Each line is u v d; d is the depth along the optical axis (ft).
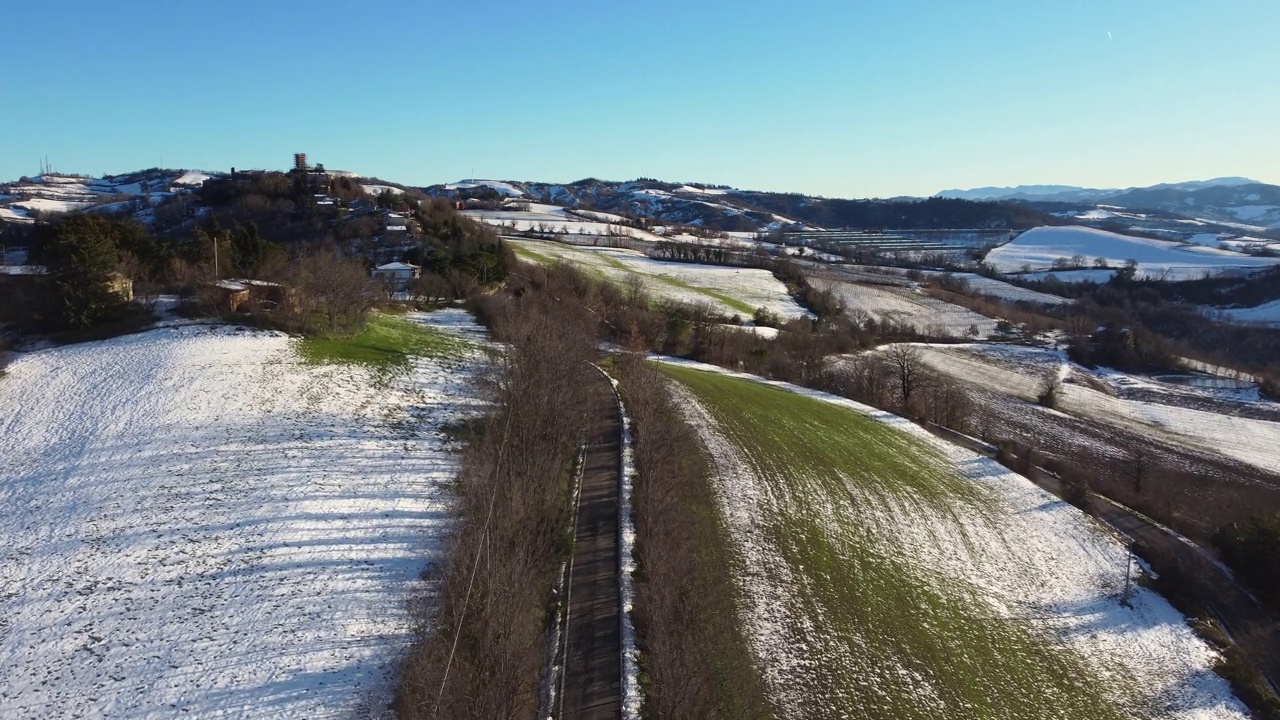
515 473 120.26
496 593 88.94
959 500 166.50
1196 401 294.46
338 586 99.60
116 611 90.58
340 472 129.59
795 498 149.38
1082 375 318.24
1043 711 104.32
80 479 117.60
